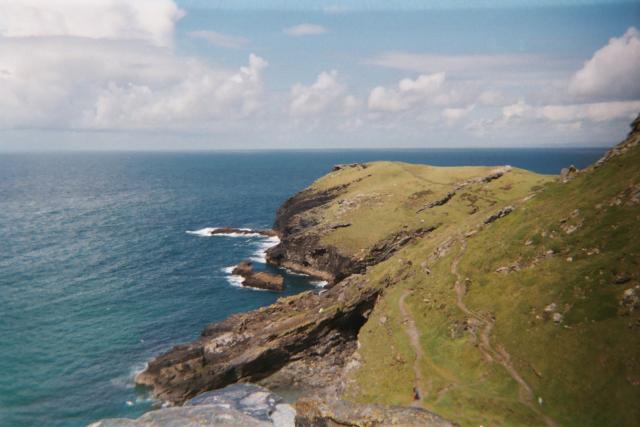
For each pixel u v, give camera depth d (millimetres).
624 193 61406
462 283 68625
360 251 118562
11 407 61500
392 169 170250
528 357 50438
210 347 73062
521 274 62250
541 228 67500
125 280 113312
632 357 43031
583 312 50219
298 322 78500
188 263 130125
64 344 79000
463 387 50219
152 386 67688
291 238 134250
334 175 182500
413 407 48781
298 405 57281
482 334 57250
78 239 154875
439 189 144750
